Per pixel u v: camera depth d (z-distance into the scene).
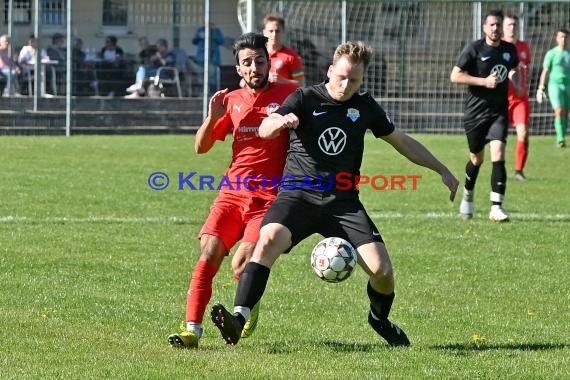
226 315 17.27
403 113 72.00
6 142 62.03
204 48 69.38
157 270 26.38
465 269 27.17
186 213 36.22
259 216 19.28
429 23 72.12
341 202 18.56
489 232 33.00
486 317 21.98
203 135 19.61
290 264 27.66
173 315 21.50
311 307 22.77
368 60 18.45
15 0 74.19
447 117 72.25
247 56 19.36
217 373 16.41
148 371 16.42
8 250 28.53
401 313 22.31
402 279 25.89
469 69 34.97
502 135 35.06
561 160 56.25
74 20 74.00
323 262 18.05
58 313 21.25
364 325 21.23
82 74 71.75
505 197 41.69
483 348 18.92
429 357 17.88
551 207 38.97
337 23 71.62
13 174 46.00
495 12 34.81
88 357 17.42
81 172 47.41
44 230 31.97
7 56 70.94
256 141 19.48
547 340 19.81
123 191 41.44
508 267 27.48
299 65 35.84
